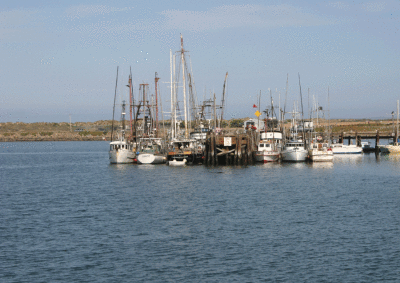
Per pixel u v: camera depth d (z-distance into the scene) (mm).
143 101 122062
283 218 48031
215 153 109750
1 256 35906
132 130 126500
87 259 35062
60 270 32875
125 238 40625
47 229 44406
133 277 31516
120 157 116000
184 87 117750
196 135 125375
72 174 101500
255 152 116688
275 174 90812
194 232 42406
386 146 148625
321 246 37656
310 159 117125
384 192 66000
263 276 31453
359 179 82312
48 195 67812
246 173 92875
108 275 31891
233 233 41938
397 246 37406
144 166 110188
